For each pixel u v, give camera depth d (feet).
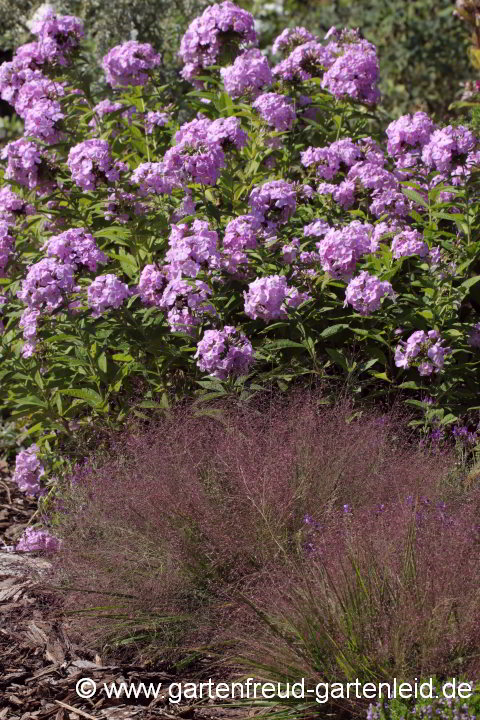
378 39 37.35
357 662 10.19
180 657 12.10
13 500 18.13
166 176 16.85
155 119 19.62
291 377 15.66
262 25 37.55
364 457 13.56
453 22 36.86
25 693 11.39
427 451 14.29
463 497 12.76
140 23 29.43
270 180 19.56
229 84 19.62
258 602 11.44
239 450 13.25
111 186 17.31
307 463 13.20
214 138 16.74
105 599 12.41
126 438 15.07
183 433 13.97
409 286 16.83
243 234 16.14
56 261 15.64
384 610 10.46
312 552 11.69
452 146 16.51
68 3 30.19
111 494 13.21
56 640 12.54
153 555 12.64
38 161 17.93
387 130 18.86
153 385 16.56
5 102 36.83
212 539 12.35
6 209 18.47
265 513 12.50
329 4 40.83
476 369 16.66
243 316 17.06
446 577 10.48
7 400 18.15
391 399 16.14
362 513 12.09
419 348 15.51
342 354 15.83
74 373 16.89
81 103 21.35
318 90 21.54
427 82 36.60
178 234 15.83
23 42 31.12
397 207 17.87
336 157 18.69
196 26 21.16
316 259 16.88
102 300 15.08
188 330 15.81
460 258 16.75
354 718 10.18
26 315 15.71
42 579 13.30
